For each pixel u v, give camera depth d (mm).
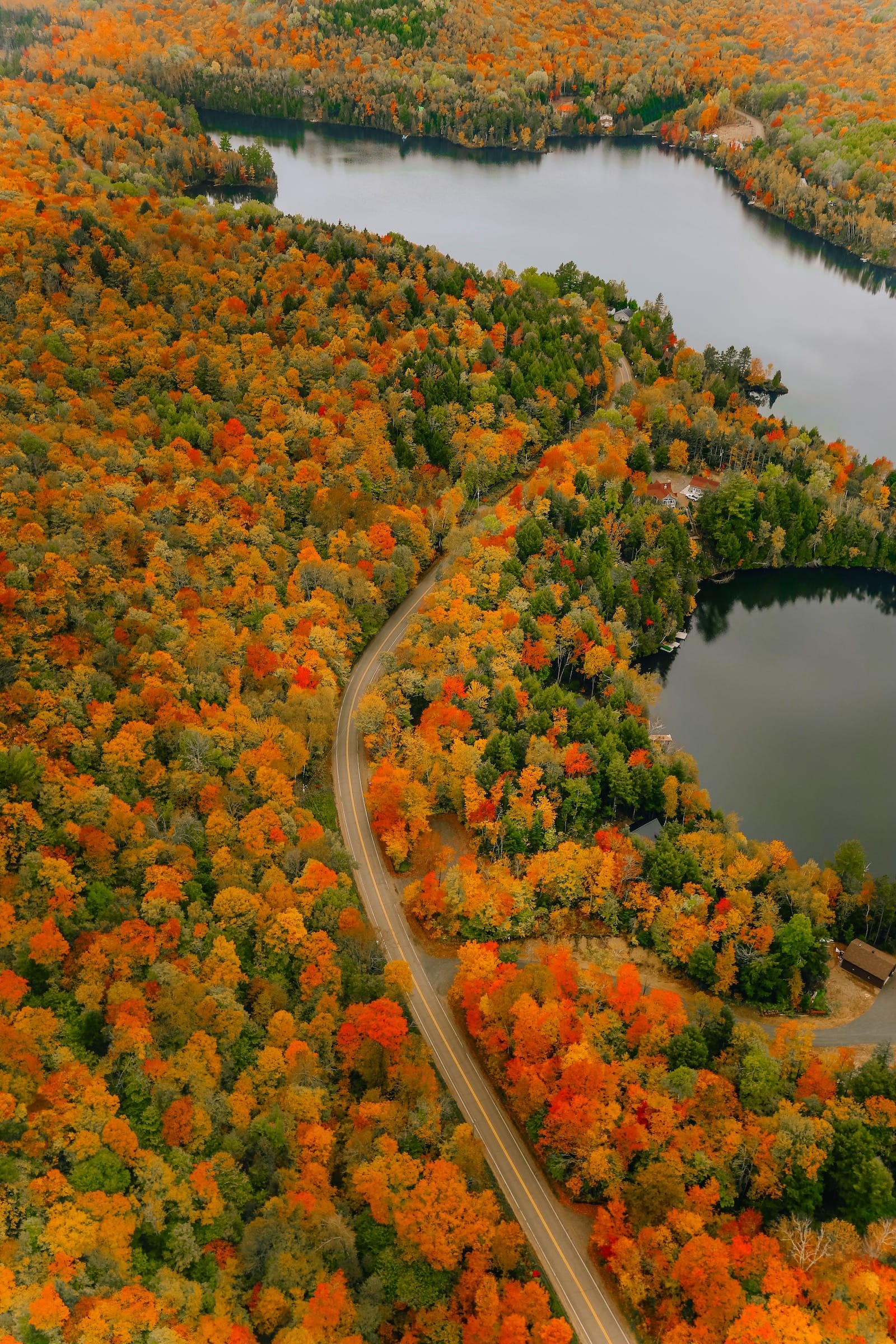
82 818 197625
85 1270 136250
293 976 191375
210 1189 150500
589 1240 162625
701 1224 155500
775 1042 187625
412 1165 159750
